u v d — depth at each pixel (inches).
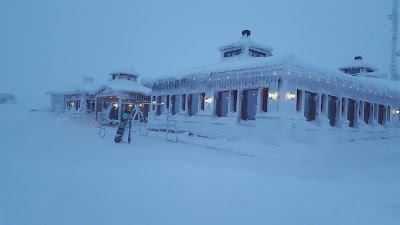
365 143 753.6
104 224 167.2
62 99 1768.0
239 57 894.4
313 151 536.4
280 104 623.8
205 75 756.6
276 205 216.2
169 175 292.0
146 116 1184.8
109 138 661.3
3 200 197.3
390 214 200.4
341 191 257.8
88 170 293.1
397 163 449.1
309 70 623.8
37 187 227.3
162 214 186.4
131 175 282.0
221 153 518.9
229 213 194.7
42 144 493.4
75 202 199.8
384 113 960.3
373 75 1135.6
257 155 506.9
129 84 1240.8
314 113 703.1
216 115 777.6
